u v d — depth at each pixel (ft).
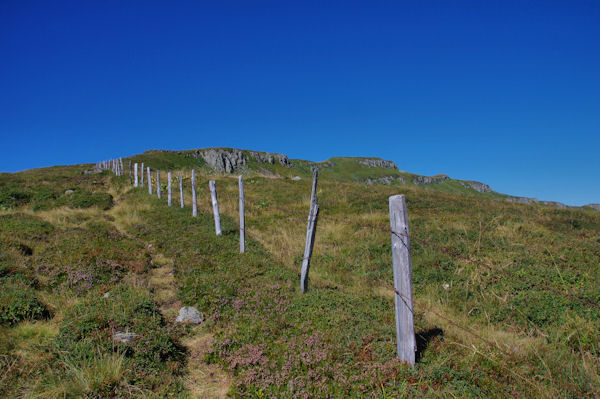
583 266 26.91
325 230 40.65
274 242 37.55
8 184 78.13
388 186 81.35
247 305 21.84
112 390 13.29
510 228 37.81
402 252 14.75
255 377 14.55
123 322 17.60
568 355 15.83
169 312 21.67
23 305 18.47
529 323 19.74
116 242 35.88
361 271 29.55
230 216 50.52
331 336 17.46
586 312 19.99
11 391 12.82
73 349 15.28
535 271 26.43
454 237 35.42
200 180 85.87
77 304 19.61
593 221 44.91
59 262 27.58
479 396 12.98
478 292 23.97
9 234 34.42
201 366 16.25
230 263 30.55
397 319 15.26
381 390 13.57
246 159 535.19
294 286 25.46
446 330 18.39
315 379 14.15
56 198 65.10
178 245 36.29
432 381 13.97
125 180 92.63
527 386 13.42
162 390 13.82
